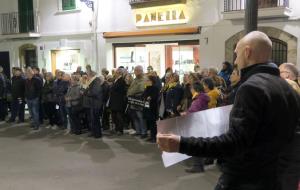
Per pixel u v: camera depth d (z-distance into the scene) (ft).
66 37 53.42
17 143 31.09
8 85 42.80
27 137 33.47
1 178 21.80
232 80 16.53
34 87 36.78
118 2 48.32
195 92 21.71
